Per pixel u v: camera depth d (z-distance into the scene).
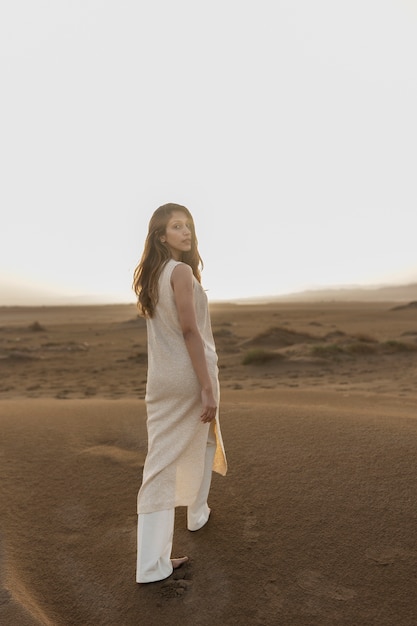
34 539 2.89
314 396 7.28
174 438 2.38
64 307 136.50
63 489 3.46
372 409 5.96
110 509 3.19
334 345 17.12
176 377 2.34
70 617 2.31
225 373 14.19
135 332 35.94
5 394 11.14
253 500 3.16
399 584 2.40
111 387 11.99
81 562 2.68
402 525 2.81
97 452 4.07
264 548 2.68
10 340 30.22
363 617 2.23
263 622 2.21
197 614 2.26
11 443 4.32
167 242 2.43
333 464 3.54
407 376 12.06
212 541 2.75
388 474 3.35
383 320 45.53
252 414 4.85
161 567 2.44
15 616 2.20
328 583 2.43
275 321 47.03
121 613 2.29
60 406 5.90
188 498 2.52
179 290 2.27
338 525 2.85
